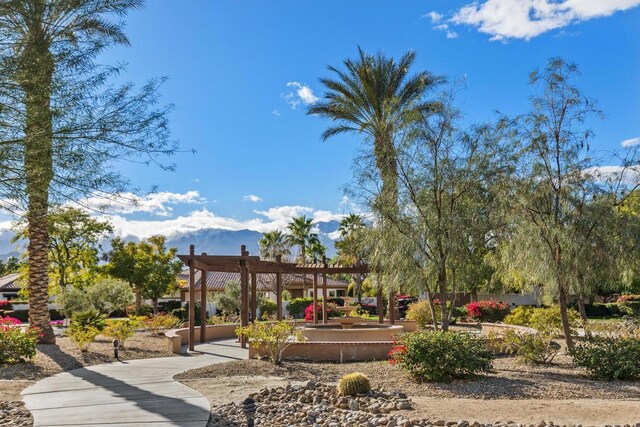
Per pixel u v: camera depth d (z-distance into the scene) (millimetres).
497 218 13500
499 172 13570
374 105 22953
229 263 19984
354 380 9750
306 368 13211
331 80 23672
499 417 8227
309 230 53812
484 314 29125
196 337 21062
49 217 7332
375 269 14953
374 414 8539
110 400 9203
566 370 12711
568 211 13625
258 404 9062
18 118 6508
